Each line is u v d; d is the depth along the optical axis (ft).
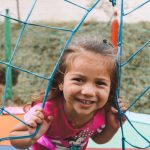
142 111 12.71
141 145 6.31
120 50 4.18
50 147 4.42
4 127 6.62
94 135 4.71
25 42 15.38
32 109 4.09
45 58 15.08
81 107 3.87
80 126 4.31
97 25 15.42
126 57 13.79
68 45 4.04
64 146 4.44
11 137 3.77
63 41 15.44
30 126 3.80
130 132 6.81
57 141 4.40
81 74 3.84
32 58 15.02
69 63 3.91
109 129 4.58
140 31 15.15
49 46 15.37
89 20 15.62
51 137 4.37
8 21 9.30
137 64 13.78
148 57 13.88
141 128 7.05
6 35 9.27
